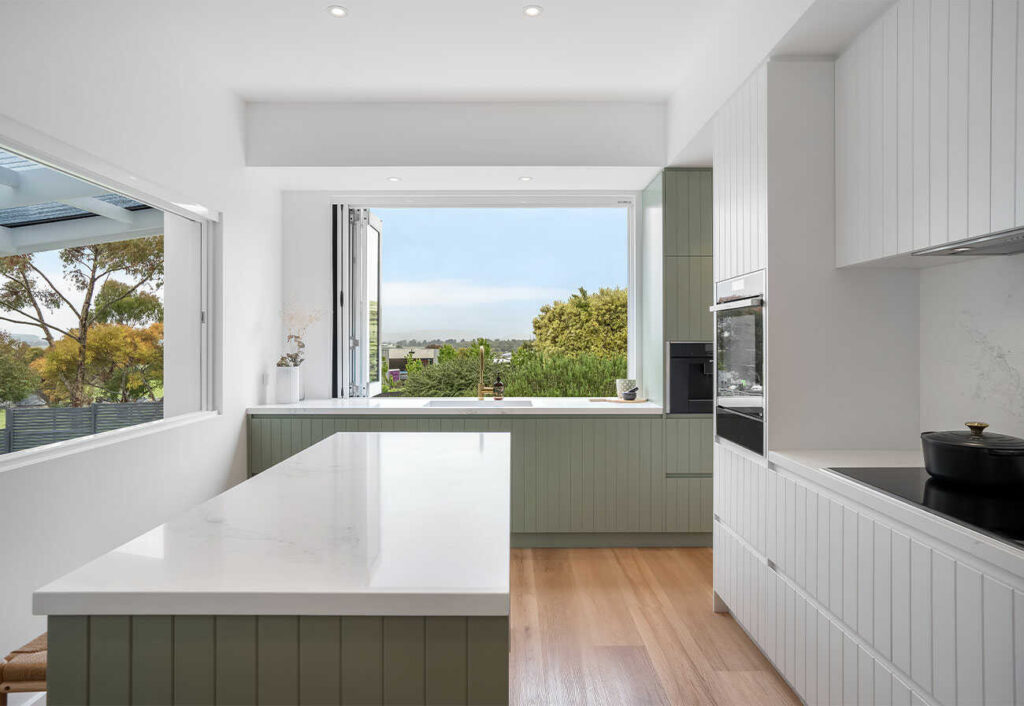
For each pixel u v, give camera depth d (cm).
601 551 413
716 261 312
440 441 255
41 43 222
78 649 103
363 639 103
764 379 249
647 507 414
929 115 186
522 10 288
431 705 103
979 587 135
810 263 247
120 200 288
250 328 411
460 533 132
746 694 237
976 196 167
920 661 155
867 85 222
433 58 337
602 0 281
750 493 267
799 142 247
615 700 233
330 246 471
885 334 248
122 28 269
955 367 228
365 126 399
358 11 288
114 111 263
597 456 414
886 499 167
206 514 147
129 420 295
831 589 199
